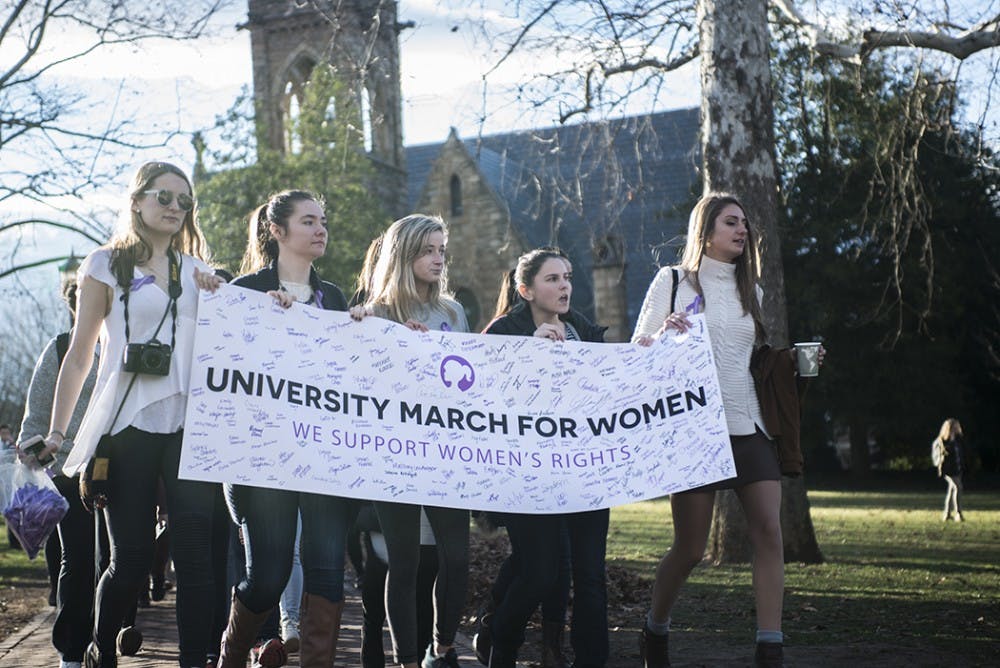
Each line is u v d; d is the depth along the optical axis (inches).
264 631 282.5
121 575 209.6
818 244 1600.6
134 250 217.0
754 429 245.0
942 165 1486.2
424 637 253.8
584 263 2369.6
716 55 555.5
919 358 1653.5
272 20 2060.8
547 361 242.5
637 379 244.4
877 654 288.4
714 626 358.9
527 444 238.8
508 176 2292.1
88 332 214.2
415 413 234.2
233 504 226.2
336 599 214.8
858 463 1828.2
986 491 1574.8
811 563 576.1
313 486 221.5
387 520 231.8
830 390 1669.5
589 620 228.7
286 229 238.4
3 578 621.3
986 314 1696.6
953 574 514.0
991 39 551.2
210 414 216.7
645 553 669.9
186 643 206.7
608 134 616.4
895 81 636.1
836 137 713.6
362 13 597.9
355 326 232.1
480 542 629.9
